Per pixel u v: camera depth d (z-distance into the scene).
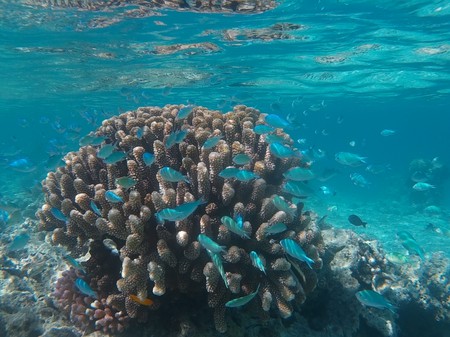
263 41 2.74
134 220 0.70
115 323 0.77
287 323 0.90
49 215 0.91
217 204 0.82
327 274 1.05
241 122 1.04
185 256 0.71
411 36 2.59
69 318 0.87
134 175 0.82
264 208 0.78
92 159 0.92
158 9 2.09
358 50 2.97
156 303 0.75
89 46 2.88
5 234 1.56
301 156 1.00
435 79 4.10
